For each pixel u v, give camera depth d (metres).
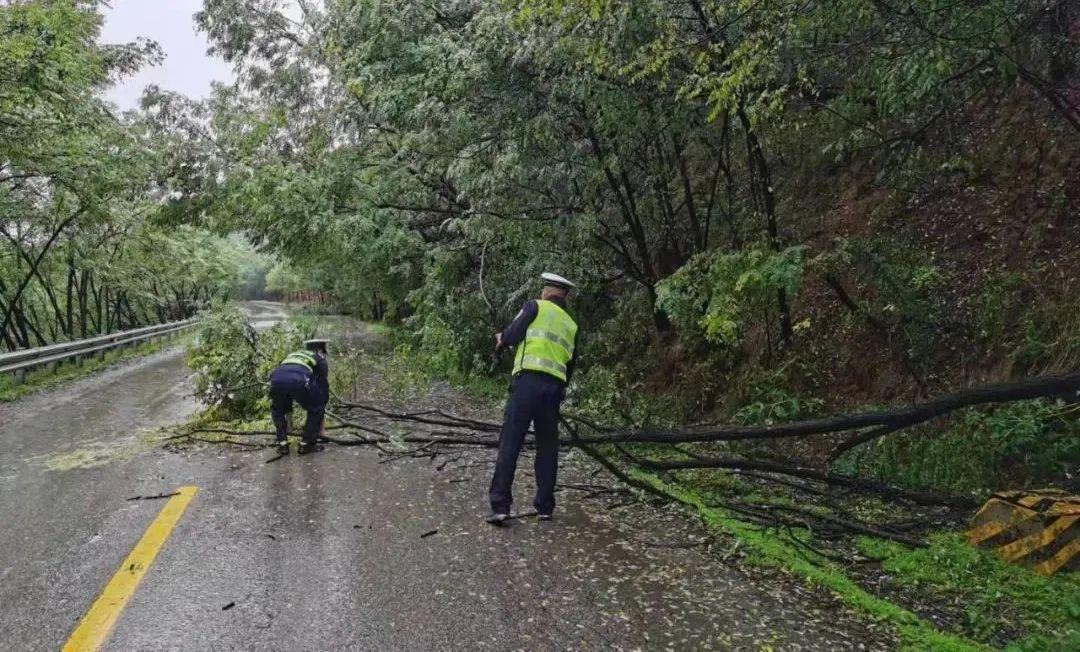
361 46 11.67
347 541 4.75
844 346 7.81
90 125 13.85
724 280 6.59
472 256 12.94
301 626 3.56
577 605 3.85
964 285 7.09
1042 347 5.86
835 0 5.45
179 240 25.08
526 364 5.20
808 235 9.22
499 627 3.59
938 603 4.06
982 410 6.00
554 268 9.80
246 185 15.18
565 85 7.75
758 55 5.56
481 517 5.30
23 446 7.87
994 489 5.38
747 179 10.39
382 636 3.47
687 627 3.62
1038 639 3.52
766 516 5.32
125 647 3.34
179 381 13.78
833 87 7.55
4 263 17.02
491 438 7.68
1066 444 5.25
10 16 11.63
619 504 5.65
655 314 10.15
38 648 3.34
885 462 6.09
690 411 8.84
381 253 15.03
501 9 7.90
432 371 13.13
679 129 8.08
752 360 8.55
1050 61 6.08
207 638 3.43
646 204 9.95
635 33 6.35
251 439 7.93
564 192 9.09
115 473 6.52
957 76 5.68
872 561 4.58
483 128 8.92
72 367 16.27
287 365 7.20
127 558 4.41
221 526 5.02
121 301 24.45
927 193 8.40
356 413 9.56
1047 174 7.20
